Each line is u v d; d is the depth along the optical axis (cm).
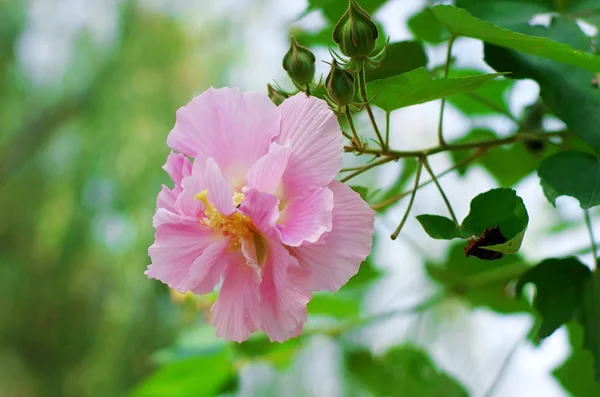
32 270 159
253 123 52
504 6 60
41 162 167
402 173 71
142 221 139
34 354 160
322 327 76
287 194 51
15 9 171
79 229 151
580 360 69
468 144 58
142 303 137
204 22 153
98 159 150
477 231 52
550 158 55
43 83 167
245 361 77
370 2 63
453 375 73
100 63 157
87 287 153
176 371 77
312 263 50
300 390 104
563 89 56
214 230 51
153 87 149
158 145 145
